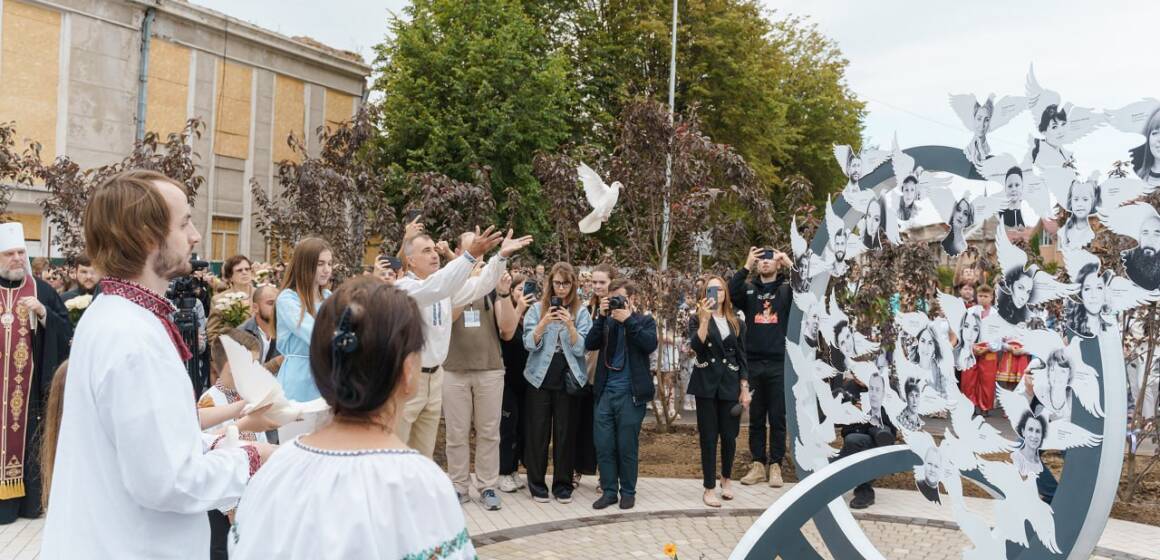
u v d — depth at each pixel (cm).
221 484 195
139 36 1705
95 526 190
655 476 725
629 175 882
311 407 230
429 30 1927
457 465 617
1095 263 289
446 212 991
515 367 669
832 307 422
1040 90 307
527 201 1808
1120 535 575
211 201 1869
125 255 200
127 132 1697
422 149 1816
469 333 601
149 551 194
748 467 752
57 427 242
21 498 561
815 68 2800
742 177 865
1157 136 272
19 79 1520
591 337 616
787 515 372
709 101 2155
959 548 545
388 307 163
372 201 919
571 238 980
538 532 558
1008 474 318
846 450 614
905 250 734
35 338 562
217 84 1869
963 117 336
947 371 346
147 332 193
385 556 150
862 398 404
